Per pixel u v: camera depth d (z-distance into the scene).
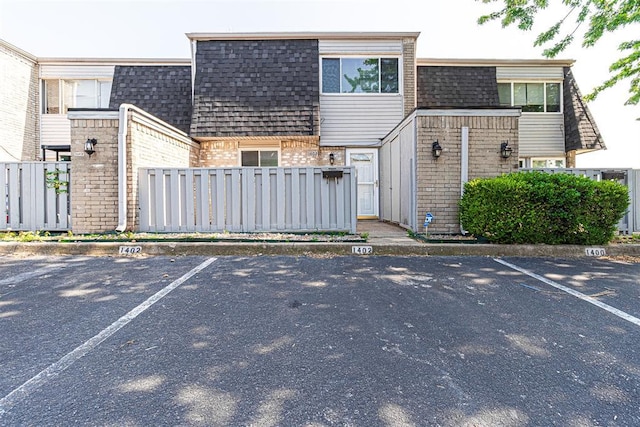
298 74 10.67
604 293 3.77
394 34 11.11
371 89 11.30
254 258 5.29
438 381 2.12
